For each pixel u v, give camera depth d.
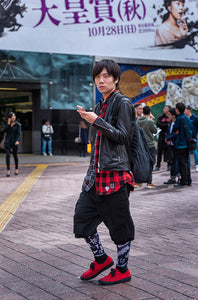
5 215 6.74
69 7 19.95
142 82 21.61
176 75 22.31
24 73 19.56
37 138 21.28
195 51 22.27
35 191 9.43
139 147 3.60
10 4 19.14
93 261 4.14
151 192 9.13
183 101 22.55
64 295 3.40
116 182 3.46
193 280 3.72
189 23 22.05
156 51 21.47
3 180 11.47
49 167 15.29
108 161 3.41
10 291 3.50
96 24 20.39
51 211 7.09
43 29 19.69
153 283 3.66
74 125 20.52
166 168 14.16
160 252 4.61
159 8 21.39
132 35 20.98
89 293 3.44
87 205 3.57
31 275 3.88
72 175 12.61
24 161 17.78
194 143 9.78
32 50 19.59
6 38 19.19
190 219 6.39
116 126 3.42
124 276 3.68
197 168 12.95
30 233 5.54
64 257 4.43
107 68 3.48
